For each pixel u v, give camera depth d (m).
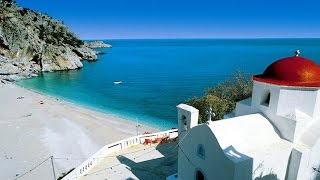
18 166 28.06
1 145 33.16
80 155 31.56
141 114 53.97
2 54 93.69
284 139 16.97
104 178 21.53
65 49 116.50
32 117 45.22
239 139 15.66
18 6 122.75
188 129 19.03
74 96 69.12
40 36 112.56
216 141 14.98
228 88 39.50
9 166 27.95
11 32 95.06
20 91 67.50
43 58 103.56
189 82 88.50
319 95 16.81
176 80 92.44
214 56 188.00
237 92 38.09
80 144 34.91
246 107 19.62
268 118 17.83
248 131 16.33
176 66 130.88
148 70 117.50
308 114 16.94
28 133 37.69
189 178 18.02
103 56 192.88
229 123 16.25
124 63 145.38
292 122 16.36
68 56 114.31
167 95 70.69
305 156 15.83
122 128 43.19
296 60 17.41
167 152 25.80
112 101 64.56
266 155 15.30
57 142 35.09
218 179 15.26
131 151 26.06
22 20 107.25
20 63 95.38
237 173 13.92
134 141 27.42
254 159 14.86
